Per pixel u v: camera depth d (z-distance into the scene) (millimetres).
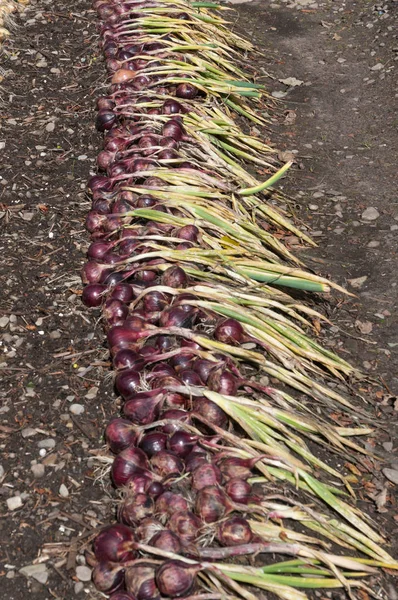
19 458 1927
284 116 3311
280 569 1725
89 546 1779
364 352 2289
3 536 1792
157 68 3043
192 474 1808
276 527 1776
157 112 2916
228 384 1962
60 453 1938
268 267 2293
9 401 2041
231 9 3830
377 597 1772
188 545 1695
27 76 3193
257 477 1883
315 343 2203
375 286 2484
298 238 2654
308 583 1724
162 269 2232
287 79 3586
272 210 2637
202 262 2246
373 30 3922
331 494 1864
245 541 1725
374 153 3045
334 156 3051
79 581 1728
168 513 1743
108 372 2115
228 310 2121
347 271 2539
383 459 2033
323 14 4176
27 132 2912
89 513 1840
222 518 1749
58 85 3156
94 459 1932
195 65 3273
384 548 1855
